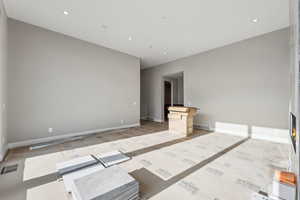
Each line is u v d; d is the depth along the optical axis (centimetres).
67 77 373
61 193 144
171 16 280
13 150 271
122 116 502
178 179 171
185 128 386
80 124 397
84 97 405
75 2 241
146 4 245
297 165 98
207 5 246
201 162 218
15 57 297
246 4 242
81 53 399
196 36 369
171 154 250
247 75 380
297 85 92
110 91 468
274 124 337
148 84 730
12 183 162
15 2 242
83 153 253
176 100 759
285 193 109
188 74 534
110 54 467
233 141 332
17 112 299
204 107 480
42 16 286
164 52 495
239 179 171
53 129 348
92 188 120
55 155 245
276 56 334
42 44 332
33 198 137
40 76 330
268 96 346
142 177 176
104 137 368
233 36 367
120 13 272
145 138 358
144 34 362
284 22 299
